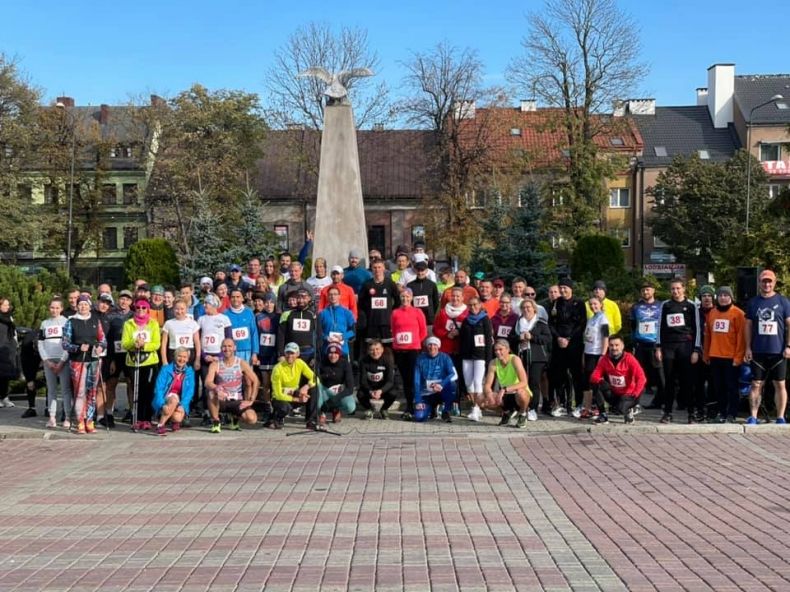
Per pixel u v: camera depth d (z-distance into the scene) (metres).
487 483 9.87
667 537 7.45
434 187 55.28
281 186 61.47
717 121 64.88
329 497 9.23
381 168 63.06
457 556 6.95
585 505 8.72
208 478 10.41
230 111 55.62
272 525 8.06
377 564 6.75
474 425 14.35
